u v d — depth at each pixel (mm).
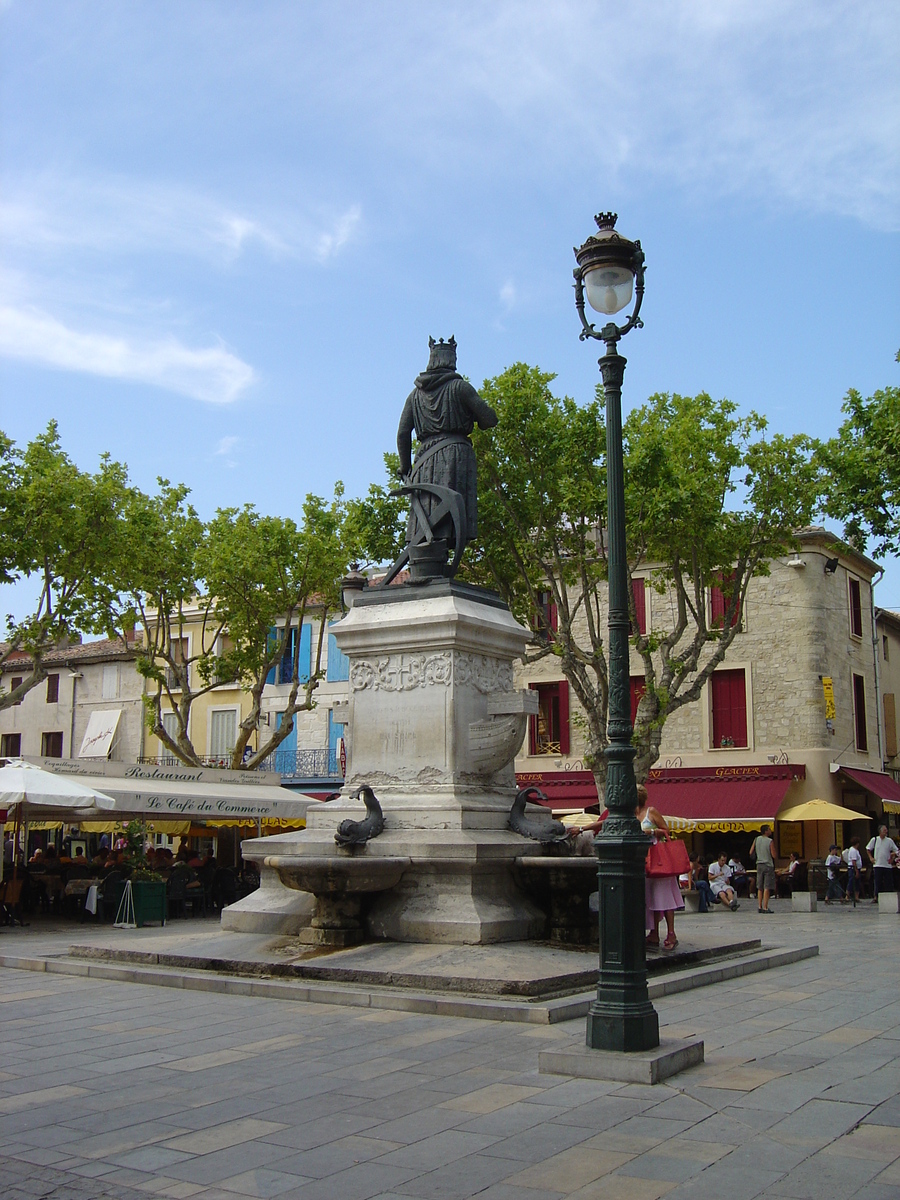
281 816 23047
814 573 32531
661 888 11195
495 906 10453
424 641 11672
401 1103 6051
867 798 34719
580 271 8008
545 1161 5059
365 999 8844
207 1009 8875
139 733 41688
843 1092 6172
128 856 19500
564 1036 7609
